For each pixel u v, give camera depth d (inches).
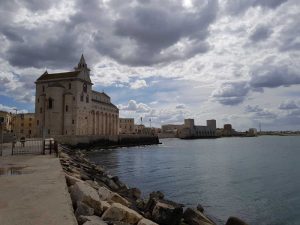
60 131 3693.4
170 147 4813.0
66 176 583.5
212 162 2388.0
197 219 597.3
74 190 443.8
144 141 5403.5
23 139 1649.9
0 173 622.2
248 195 1074.1
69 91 3794.3
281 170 1833.2
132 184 1305.4
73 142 3309.5
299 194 1082.7
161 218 554.3
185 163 2300.7
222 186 1259.8
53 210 331.0
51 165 764.6
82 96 3900.1
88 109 4057.6
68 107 3742.6
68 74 3919.8
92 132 4266.7
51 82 3870.6
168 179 1460.4
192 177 1534.2
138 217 405.4
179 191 1147.3
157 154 3233.3
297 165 2105.1
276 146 5152.6
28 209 336.2
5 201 374.6
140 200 736.3
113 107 5073.8
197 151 3816.4
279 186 1259.2
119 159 2549.2
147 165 2122.3
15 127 4751.5
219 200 993.5
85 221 335.0
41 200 379.2
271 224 742.5
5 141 2003.0
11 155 1099.9
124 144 4576.8
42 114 3767.2
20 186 474.9
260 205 925.8
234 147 4862.2
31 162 839.7
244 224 540.1
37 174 603.8
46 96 3740.2
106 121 4785.9
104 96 4918.8
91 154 3004.4
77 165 1168.8
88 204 401.4
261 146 5182.1
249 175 1612.9
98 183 863.7
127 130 7308.1
